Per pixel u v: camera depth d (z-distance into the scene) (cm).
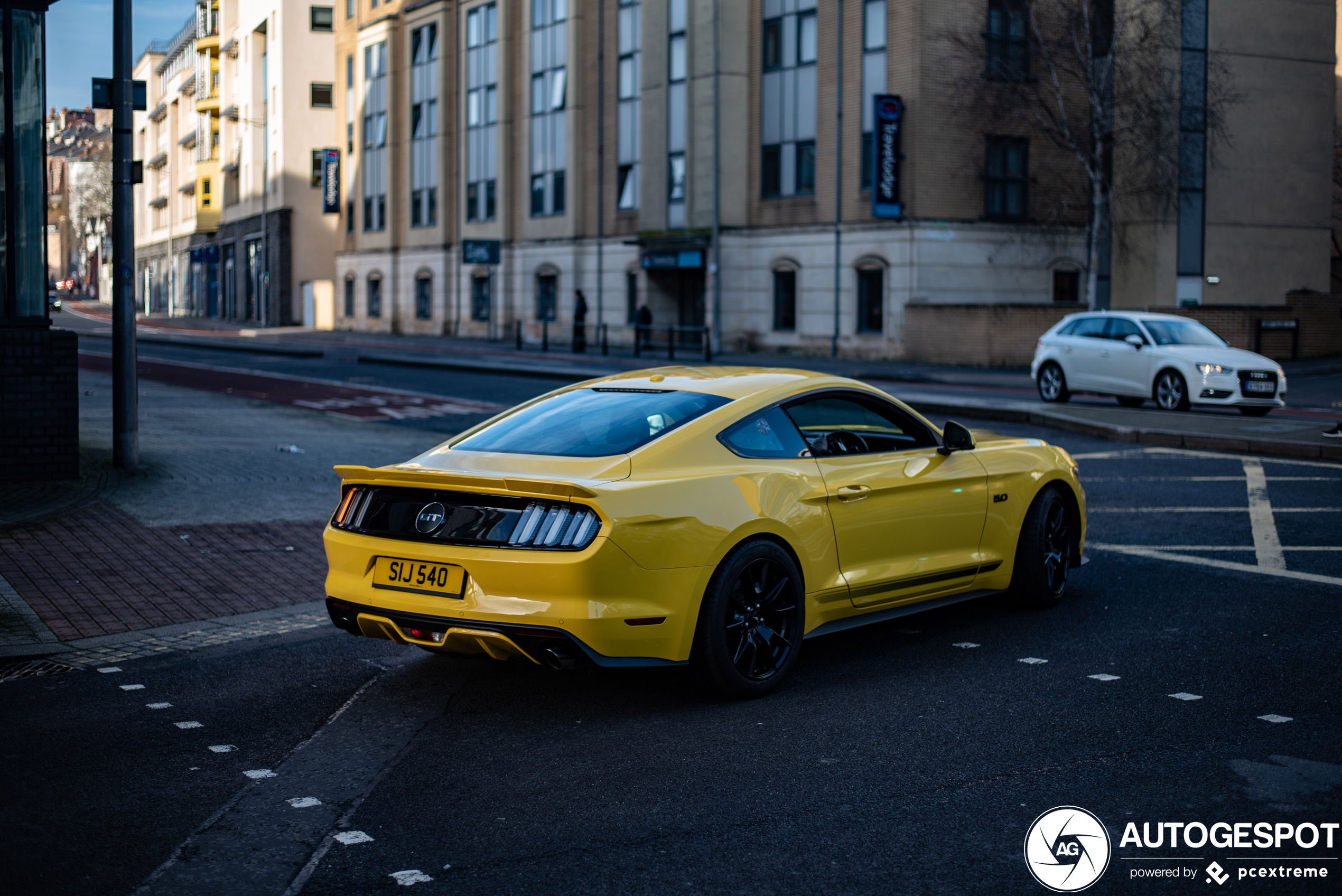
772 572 577
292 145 6694
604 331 3875
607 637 511
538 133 4794
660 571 525
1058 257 3600
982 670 612
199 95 8331
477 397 2366
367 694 582
